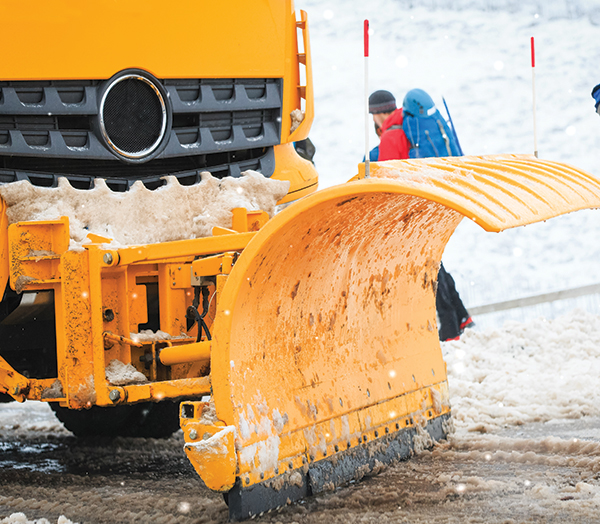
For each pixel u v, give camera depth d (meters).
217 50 5.28
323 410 4.09
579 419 5.89
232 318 3.57
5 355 5.07
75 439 6.39
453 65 37.34
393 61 38.53
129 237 4.88
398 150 8.74
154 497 4.29
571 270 19.31
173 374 4.48
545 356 7.49
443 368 5.30
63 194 4.67
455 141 8.71
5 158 4.65
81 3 4.72
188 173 5.26
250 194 5.41
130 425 6.23
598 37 38.09
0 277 4.43
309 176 5.88
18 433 6.78
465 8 42.09
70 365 4.23
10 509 4.25
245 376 3.64
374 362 4.63
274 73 5.59
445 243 5.25
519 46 38.25
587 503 3.72
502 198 3.61
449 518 3.60
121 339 4.28
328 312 4.27
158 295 4.78
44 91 4.65
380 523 3.55
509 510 3.71
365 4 43.62
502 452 4.71
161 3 5.03
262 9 5.55
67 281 4.23
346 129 33.09
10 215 4.52
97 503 4.28
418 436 4.86
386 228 4.30
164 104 5.06
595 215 23.48
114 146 4.88
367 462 4.35
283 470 3.76
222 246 4.28
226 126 5.42
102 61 4.80
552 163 4.63
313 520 3.60
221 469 3.46
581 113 32.00
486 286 14.45
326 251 3.99
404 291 5.00
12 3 4.52
